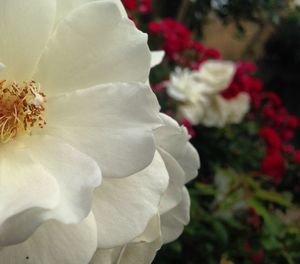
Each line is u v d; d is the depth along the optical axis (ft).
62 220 0.23
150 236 0.30
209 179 1.02
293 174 0.99
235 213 0.71
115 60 0.29
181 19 1.46
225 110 0.97
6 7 0.28
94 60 0.29
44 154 0.29
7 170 0.28
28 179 0.27
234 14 1.58
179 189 0.32
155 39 1.01
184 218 0.35
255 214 0.68
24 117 0.30
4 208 0.24
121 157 0.27
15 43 0.29
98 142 0.28
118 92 0.28
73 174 0.27
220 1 1.58
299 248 0.65
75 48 0.29
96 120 0.28
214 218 0.69
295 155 0.99
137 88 0.28
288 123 1.11
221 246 0.67
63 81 0.30
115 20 0.28
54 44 0.29
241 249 0.68
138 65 0.29
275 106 1.18
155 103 0.28
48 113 0.30
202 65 0.97
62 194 0.25
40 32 0.29
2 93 0.30
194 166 0.35
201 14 1.54
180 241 0.69
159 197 0.29
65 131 0.29
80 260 0.26
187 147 0.35
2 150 0.30
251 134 1.14
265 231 0.67
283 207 0.75
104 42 0.29
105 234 0.27
